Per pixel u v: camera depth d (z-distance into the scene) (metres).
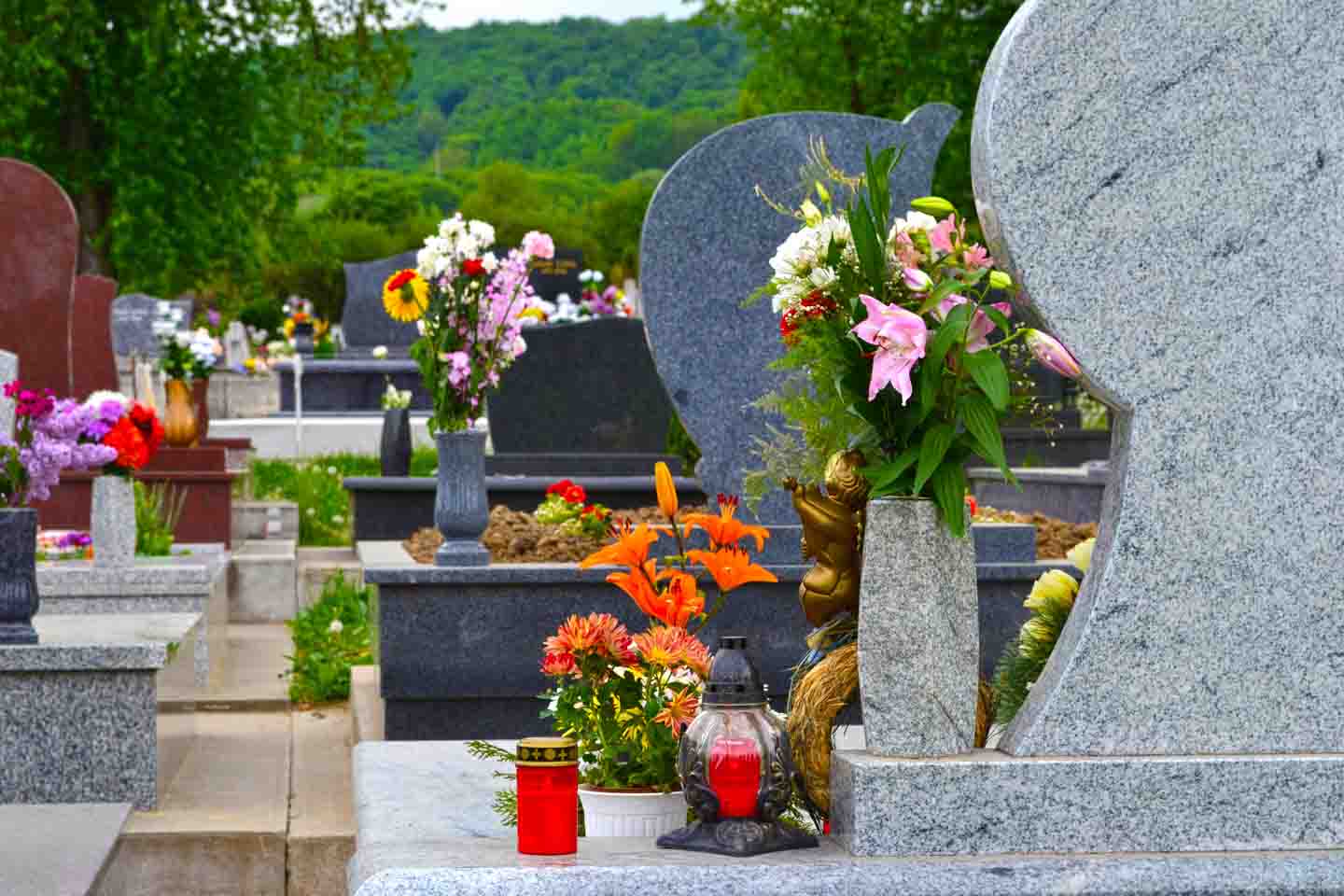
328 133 27.56
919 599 3.05
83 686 6.16
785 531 7.32
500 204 78.12
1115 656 3.13
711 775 3.05
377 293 26.20
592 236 67.38
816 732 3.25
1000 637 7.22
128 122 24.12
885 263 3.27
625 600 7.16
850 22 25.62
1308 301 3.16
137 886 5.81
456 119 128.75
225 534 12.90
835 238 3.33
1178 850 3.04
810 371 3.43
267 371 25.77
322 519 15.95
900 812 2.99
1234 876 2.94
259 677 9.81
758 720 3.09
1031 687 3.29
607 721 3.46
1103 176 3.12
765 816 3.07
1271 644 3.15
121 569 8.80
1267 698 3.15
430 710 7.13
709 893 2.82
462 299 7.29
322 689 9.20
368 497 12.92
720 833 3.06
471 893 2.79
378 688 7.72
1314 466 3.17
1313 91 3.14
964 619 3.11
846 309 3.28
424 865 2.92
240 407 24.42
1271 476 3.16
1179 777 3.05
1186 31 3.12
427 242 7.34
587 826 3.44
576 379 12.51
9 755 6.11
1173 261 3.13
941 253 3.32
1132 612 3.14
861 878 2.87
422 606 7.10
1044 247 3.12
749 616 7.22
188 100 24.94
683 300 7.52
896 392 3.21
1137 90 3.11
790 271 3.35
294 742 8.03
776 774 3.06
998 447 3.08
